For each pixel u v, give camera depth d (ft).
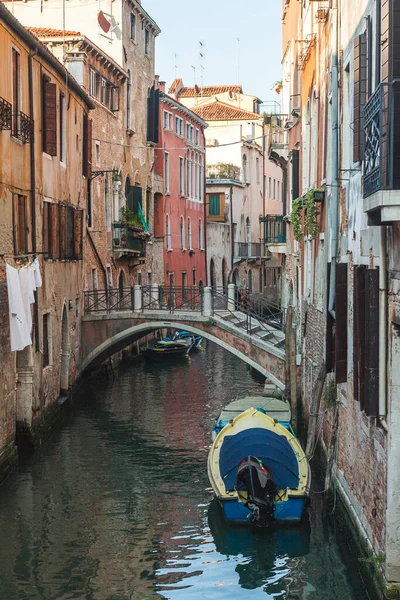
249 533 41.34
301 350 66.33
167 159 131.13
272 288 194.80
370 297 30.22
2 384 48.60
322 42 52.90
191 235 144.56
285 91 92.22
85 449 58.23
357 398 32.91
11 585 35.14
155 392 81.82
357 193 36.91
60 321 68.08
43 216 61.11
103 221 95.14
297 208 65.16
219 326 72.64
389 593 29.12
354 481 37.24
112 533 41.50
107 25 102.42
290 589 34.86
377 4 29.14
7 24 50.16
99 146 94.94
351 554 37.06
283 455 42.63
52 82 64.39
